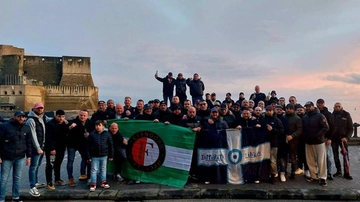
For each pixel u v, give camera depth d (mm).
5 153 6875
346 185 8219
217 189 7801
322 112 9172
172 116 9367
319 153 8289
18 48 63125
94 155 7996
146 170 8727
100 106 9711
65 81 61531
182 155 8586
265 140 8602
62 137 8328
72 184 8336
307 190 7652
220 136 8602
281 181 8617
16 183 7082
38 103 7668
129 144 8945
